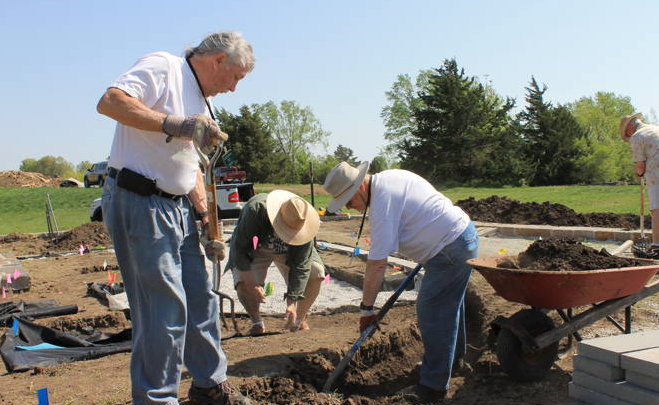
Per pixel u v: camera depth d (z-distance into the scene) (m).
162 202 2.97
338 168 3.59
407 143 51.06
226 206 16.83
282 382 3.95
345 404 3.70
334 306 6.50
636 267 3.79
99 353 4.69
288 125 76.56
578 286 3.66
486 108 51.19
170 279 2.97
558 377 4.02
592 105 71.94
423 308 3.77
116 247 3.03
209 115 3.24
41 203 30.33
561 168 50.69
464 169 49.34
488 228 12.75
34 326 4.96
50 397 3.65
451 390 3.98
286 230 4.94
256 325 5.30
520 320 3.83
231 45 3.06
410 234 3.63
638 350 3.20
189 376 4.07
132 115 2.75
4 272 8.24
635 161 7.52
